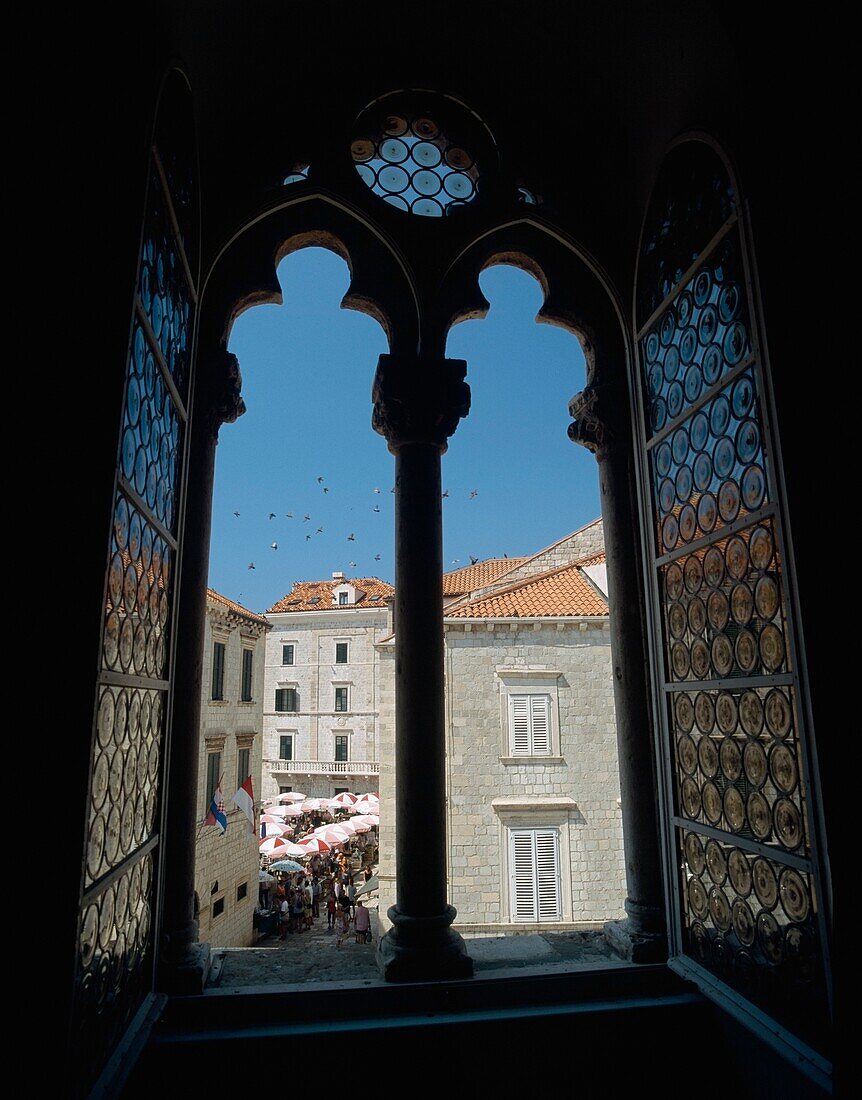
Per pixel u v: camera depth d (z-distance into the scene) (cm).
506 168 405
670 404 352
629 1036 295
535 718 1249
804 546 243
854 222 248
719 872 302
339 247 393
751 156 271
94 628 204
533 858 1198
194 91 313
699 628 320
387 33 390
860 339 243
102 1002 226
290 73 381
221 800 1441
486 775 1227
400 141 412
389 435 365
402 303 381
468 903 1180
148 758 285
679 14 295
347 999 294
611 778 1234
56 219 215
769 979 267
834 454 243
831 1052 225
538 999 305
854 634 232
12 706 193
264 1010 288
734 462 294
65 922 189
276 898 1600
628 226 400
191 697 324
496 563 1966
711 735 310
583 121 402
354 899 1470
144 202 233
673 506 347
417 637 342
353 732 3372
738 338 293
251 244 379
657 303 368
